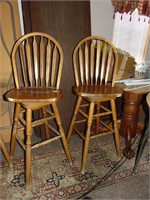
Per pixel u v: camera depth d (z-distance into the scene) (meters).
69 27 1.56
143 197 1.22
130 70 1.76
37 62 1.45
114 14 2.07
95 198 1.21
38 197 1.22
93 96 1.30
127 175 1.41
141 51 2.40
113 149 1.69
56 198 1.21
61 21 1.53
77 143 1.76
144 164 1.52
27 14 1.47
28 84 1.57
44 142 1.33
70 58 1.63
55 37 1.54
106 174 1.41
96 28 2.05
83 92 1.33
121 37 2.23
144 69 1.91
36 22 1.46
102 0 1.96
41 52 1.41
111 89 1.43
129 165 1.51
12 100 1.15
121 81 1.68
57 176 1.38
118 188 1.29
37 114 1.71
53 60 1.42
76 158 1.56
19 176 1.38
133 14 2.14
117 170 1.45
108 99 1.35
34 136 1.84
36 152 1.63
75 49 1.47
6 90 1.60
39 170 1.43
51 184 1.31
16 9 1.47
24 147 1.25
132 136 1.78
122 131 1.81
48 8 1.47
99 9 1.99
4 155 1.46
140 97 1.62
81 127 1.85
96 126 1.76
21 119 1.40
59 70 1.42
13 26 1.49
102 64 1.53
